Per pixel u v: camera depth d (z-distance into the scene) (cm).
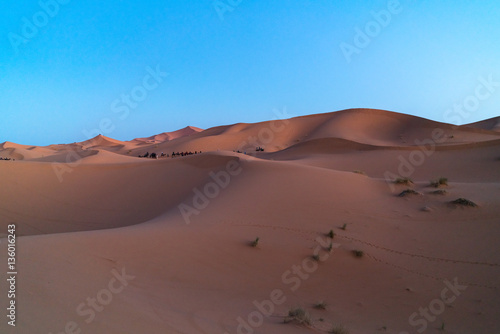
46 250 823
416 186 2102
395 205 1748
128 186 2719
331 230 1348
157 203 2386
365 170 3934
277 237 1318
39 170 2891
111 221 2169
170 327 577
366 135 8500
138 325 547
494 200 1689
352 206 1709
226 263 1068
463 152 4266
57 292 597
